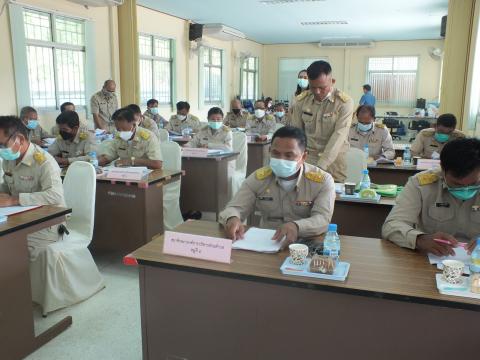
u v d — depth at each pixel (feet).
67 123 11.94
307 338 4.68
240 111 25.88
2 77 17.39
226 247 4.97
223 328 5.00
